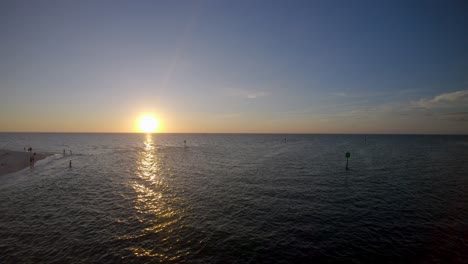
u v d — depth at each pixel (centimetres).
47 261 1331
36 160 5378
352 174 3762
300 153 7138
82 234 1669
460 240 1557
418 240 1568
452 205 2248
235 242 1561
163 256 1394
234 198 2525
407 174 3719
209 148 9600
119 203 2369
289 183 3195
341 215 2025
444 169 4138
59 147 9662
